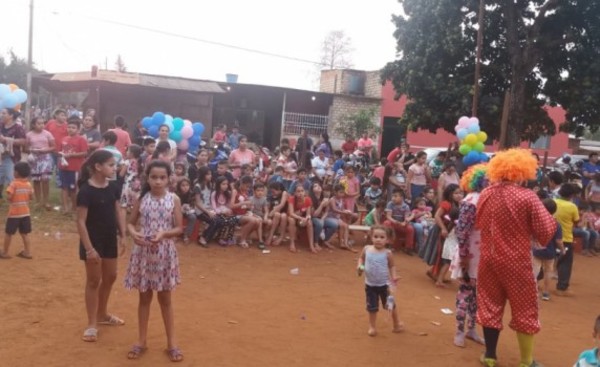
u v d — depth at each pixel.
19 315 5.73
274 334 5.83
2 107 10.41
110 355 4.94
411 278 8.95
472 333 6.05
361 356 5.41
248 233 10.04
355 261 9.77
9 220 7.64
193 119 21.95
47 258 7.90
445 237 8.43
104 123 20.53
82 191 5.09
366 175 16.64
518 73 17.31
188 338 5.50
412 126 18.28
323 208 10.60
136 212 4.92
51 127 11.21
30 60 23.62
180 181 9.73
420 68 17.70
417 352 5.64
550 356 5.90
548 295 8.52
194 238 9.84
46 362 4.70
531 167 5.13
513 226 5.04
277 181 10.86
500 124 17.27
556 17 17.56
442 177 11.71
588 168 16.03
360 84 30.61
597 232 12.91
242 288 7.50
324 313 6.70
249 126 26.97
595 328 4.21
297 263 9.26
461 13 17.56
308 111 27.91
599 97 16.30
